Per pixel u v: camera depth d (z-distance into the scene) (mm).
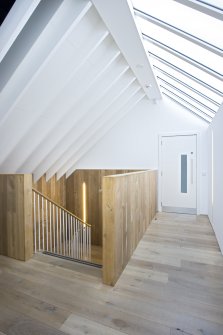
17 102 2375
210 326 1467
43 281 2012
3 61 2148
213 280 2025
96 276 2105
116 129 5328
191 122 4629
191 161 4656
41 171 4496
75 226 4828
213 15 1584
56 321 1510
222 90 2918
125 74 3639
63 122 3459
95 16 2209
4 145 2980
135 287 1913
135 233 2781
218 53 2025
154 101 4879
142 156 5086
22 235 2453
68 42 2221
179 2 1685
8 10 1726
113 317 1547
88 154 5652
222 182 2633
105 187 1955
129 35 2365
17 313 1590
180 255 2576
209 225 3807
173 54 2637
